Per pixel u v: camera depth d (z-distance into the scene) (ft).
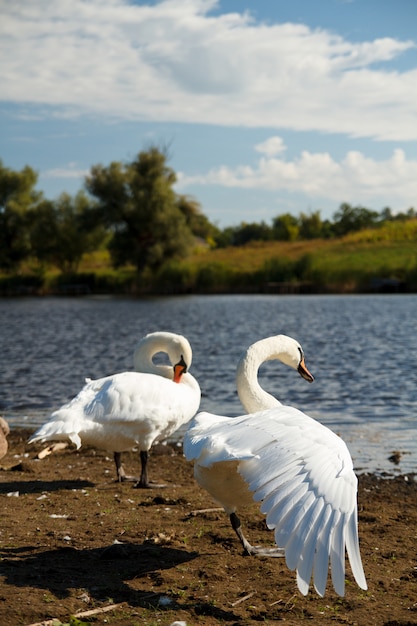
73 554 18.20
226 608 15.01
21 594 15.24
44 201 274.98
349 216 381.60
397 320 112.78
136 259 244.01
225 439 14.34
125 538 19.72
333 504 12.66
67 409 24.64
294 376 56.85
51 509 22.71
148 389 25.73
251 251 287.28
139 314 138.10
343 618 14.57
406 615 14.73
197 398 27.99
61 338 92.63
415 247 253.65
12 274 280.92
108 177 241.55
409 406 43.45
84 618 14.20
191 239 243.60
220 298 195.62
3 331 104.01
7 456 32.14
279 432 14.11
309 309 141.90
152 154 241.14
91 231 249.96
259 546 18.80
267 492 13.03
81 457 32.07
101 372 60.59
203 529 20.62
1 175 280.10
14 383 54.54
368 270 207.82
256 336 90.17
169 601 15.24
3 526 20.59
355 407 43.29
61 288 250.37
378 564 17.90
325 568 11.93
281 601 15.44
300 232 416.46
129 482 27.12
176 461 31.14
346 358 67.92
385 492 25.63
